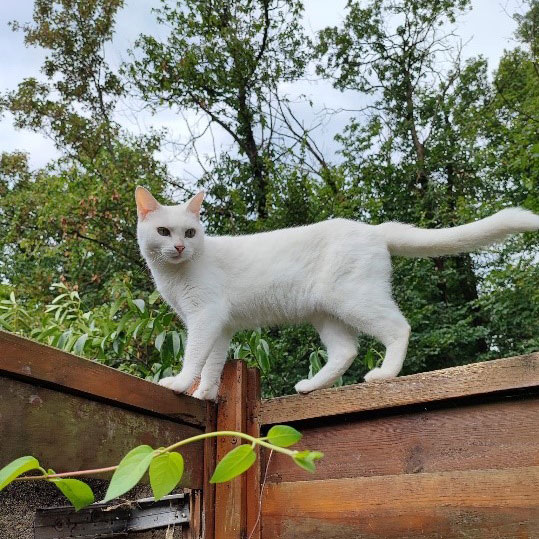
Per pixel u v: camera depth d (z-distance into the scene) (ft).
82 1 15.90
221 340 3.13
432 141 15.92
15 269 12.62
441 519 1.80
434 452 1.90
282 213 11.85
